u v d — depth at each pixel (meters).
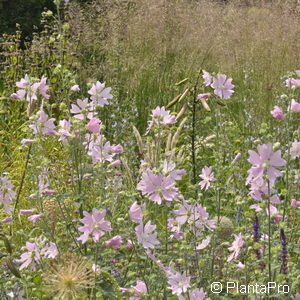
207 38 12.44
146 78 11.23
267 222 4.36
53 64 10.66
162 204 4.40
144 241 3.93
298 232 4.63
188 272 4.48
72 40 12.07
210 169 5.00
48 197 4.59
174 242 4.73
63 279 3.38
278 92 10.05
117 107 9.86
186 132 6.29
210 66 11.95
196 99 5.80
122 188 5.35
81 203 4.39
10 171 7.40
